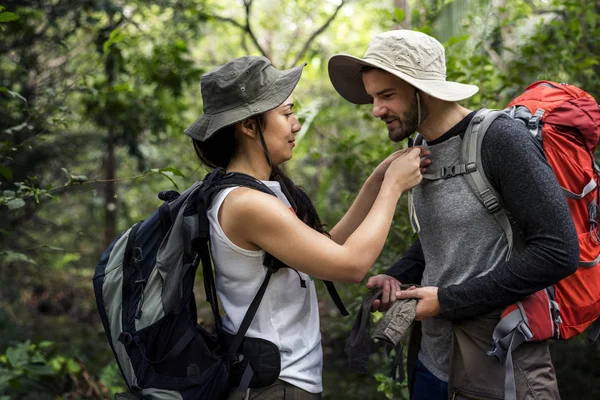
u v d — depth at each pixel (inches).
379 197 74.1
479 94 144.3
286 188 79.3
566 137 73.5
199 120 75.9
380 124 175.9
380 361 161.8
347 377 211.5
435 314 74.4
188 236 72.2
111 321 75.9
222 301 75.9
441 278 78.0
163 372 72.9
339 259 69.6
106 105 230.4
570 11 164.7
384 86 73.7
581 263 74.5
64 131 269.7
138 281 74.8
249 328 73.4
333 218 185.8
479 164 71.7
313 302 78.0
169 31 248.7
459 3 152.0
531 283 68.4
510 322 71.2
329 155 179.9
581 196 73.7
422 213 79.2
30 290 342.3
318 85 383.2
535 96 77.7
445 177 75.0
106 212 327.9
